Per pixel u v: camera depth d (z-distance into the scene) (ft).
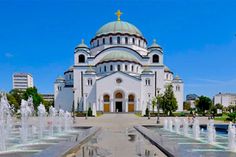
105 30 313.53
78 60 294.66
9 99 241.35
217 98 572.10
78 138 51.29
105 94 260.62
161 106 222.48
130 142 53.42
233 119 140.56
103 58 287.07
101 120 156.04
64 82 310.45
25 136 72.08
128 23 325.83
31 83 568.41
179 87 304.30
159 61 296.10
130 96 262.47
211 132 62.69
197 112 257.55
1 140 58.95
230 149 48.70
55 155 31.63
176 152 34.99
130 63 276.41
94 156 37.45
